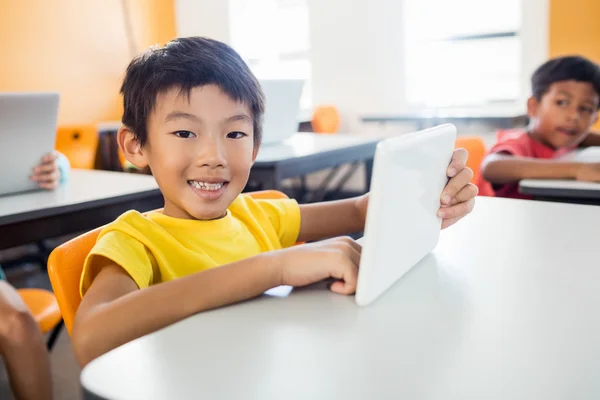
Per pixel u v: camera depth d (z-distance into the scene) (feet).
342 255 2.26
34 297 5.02
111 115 17.22
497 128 13.92
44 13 15.40
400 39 16.21
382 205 1.99
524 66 14.29
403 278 2.42
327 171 17.61
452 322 1.93
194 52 2.94
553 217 3.51
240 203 3.56
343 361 1.65
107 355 1.70
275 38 18.60
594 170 5.33
